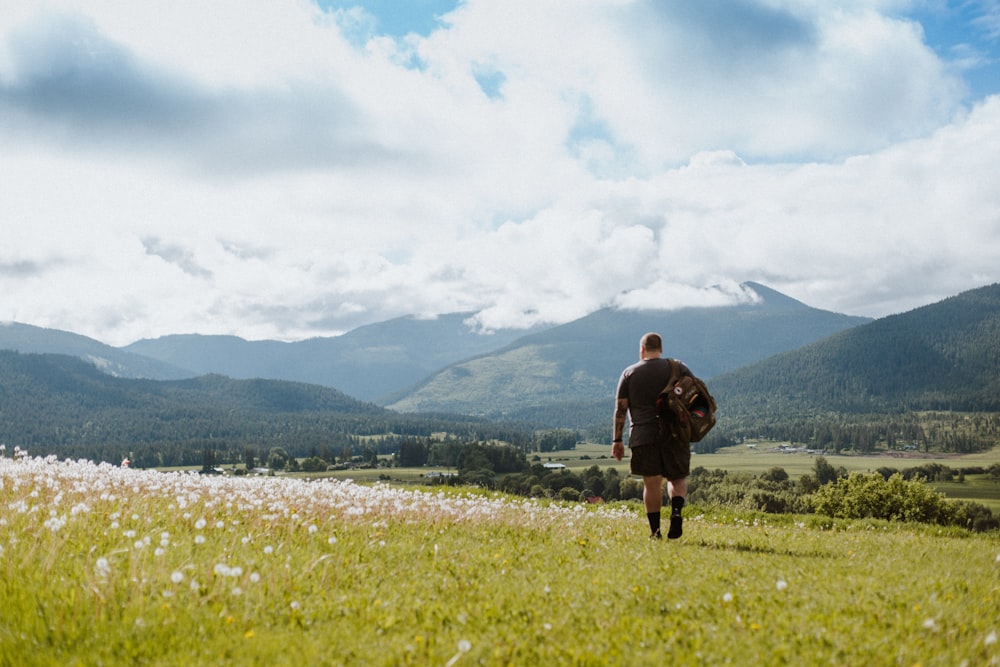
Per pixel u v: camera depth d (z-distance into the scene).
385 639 5.41
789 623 5.56
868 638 5.04
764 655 4.84
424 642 5.18
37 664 4.80
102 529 8.78
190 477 15.53
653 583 7.10
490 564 8.36
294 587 6.80
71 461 16.19
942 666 4.46
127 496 11.69
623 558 8.77
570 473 174.00
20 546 7.45
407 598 6.53
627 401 10.62
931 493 46.31
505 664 4.82
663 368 10.40
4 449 16.00
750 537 11.60
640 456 10.40
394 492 16.45
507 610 6.16
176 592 6.35
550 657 4.93
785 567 7.99
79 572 6.65
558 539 10.75
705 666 4.74
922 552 9.55
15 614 5.55
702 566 8.05
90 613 5.71
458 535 10.71
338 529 10.24
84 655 4.99
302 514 11.16
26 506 9.33
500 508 15.04
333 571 7.53
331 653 5.03
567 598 6.54
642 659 4.83
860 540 11.43
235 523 9.91
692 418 10.20
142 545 7.23
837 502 49.94
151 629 5.47
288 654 5.02
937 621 5.36
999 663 4.44
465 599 6.54
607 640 5.25
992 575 7.41
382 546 9.25
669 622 5.73
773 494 127.62
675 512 10.27
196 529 9.34
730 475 172.50
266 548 7.58
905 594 6.29
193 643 5.28
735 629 5.52
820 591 6.59
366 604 6.35
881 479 48.38
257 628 5.70
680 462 10.34
